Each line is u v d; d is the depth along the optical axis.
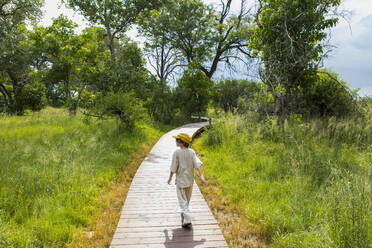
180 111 26.83
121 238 3.63
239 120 11.84
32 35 19.83
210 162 8.00
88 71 18.69
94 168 6.75
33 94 24.38
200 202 4.99
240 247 3.54
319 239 3.09
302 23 10.32
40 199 4.57
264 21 11.02
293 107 12.31
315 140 9.38
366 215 3.17
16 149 7.46
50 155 6.45
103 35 23.78
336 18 9.76
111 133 12.30
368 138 8.82
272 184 5.62
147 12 26.73
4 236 3.31
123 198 5.34
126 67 16.81
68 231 3.75
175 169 3.88
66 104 26.52
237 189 5.49
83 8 22.62
